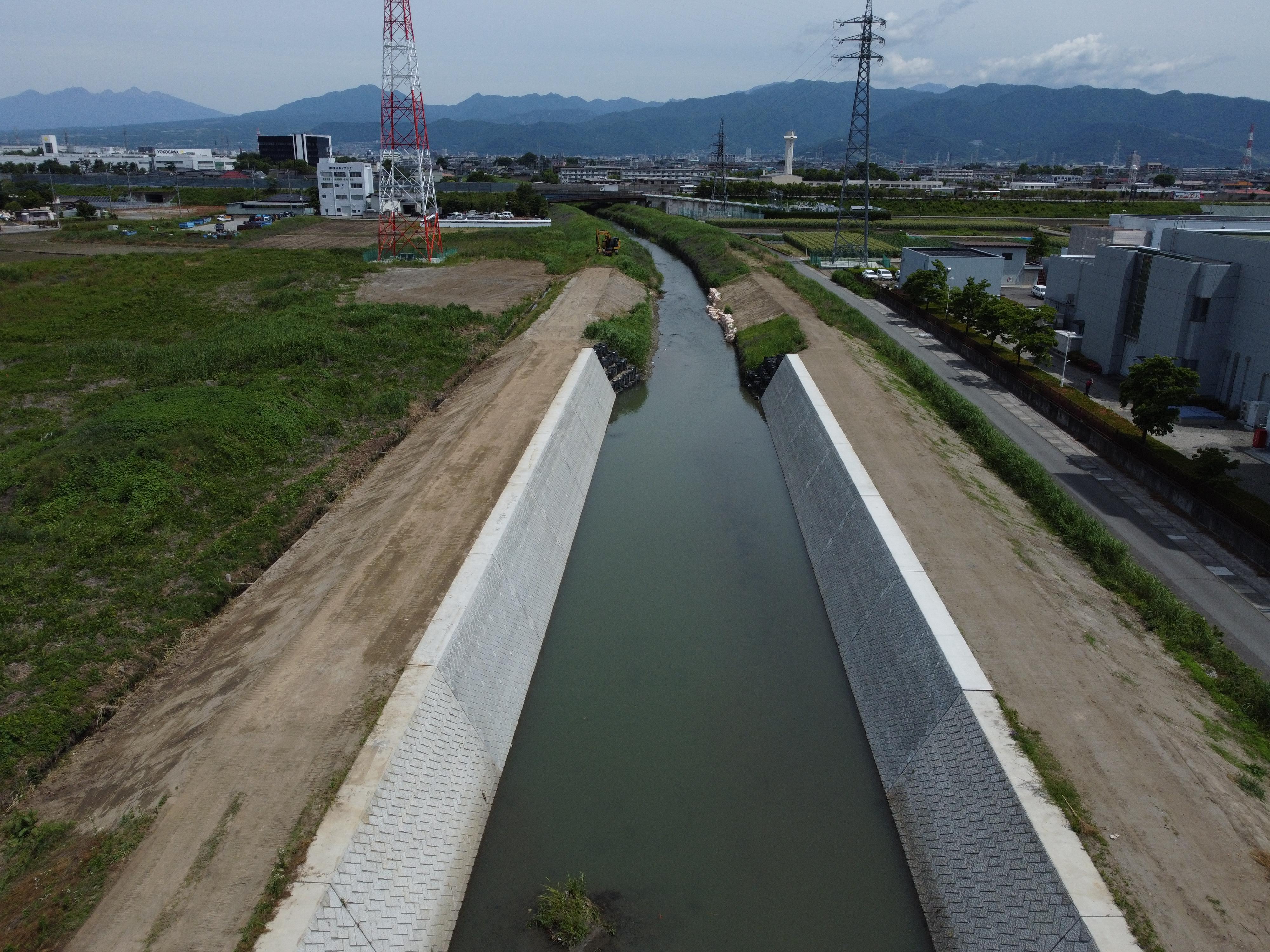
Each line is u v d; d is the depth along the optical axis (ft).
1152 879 49.06
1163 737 61.77
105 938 46.68
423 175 320.70
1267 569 93.56
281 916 46.75
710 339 226.79
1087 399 146.00
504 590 84.58
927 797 64.08
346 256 317.01
